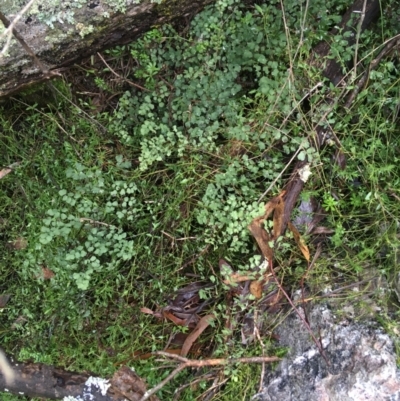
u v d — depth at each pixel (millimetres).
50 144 1048
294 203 1013
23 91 985
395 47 992
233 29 981
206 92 984
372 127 993
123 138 1036
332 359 932
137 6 906
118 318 1065
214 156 1016
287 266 1019
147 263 1052
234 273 988
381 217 989
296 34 987
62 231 995
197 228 1040
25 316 1086
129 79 1048
